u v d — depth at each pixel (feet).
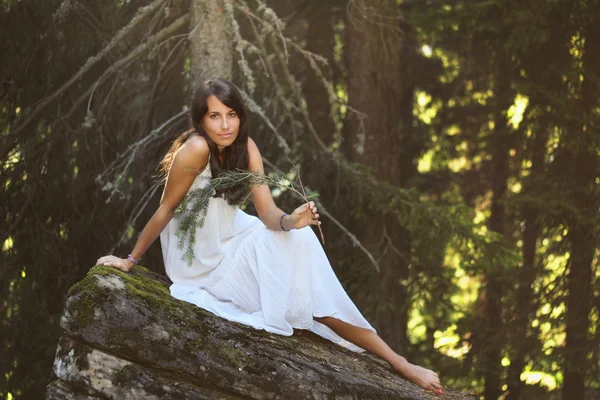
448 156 47.60
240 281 15.48
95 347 13.89
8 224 29.12
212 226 15.44
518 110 41.47
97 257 30.45
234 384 14.15
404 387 15.25
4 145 27.12
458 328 40.57
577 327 39.24
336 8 41.06
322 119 40.32
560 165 38.73
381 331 37.27
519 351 39.27
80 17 27.27
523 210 39.78
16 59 27.50
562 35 36.73
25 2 26.96
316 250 15.46
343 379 14.44
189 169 14.88
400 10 42.65
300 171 32.83
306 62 38.60
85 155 28.76
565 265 40.24
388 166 39.24
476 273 37.01
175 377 14.14
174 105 29.37
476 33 36.78
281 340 14.98
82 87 28.07
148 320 14.01
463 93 45.96
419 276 39.83
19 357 29.73
